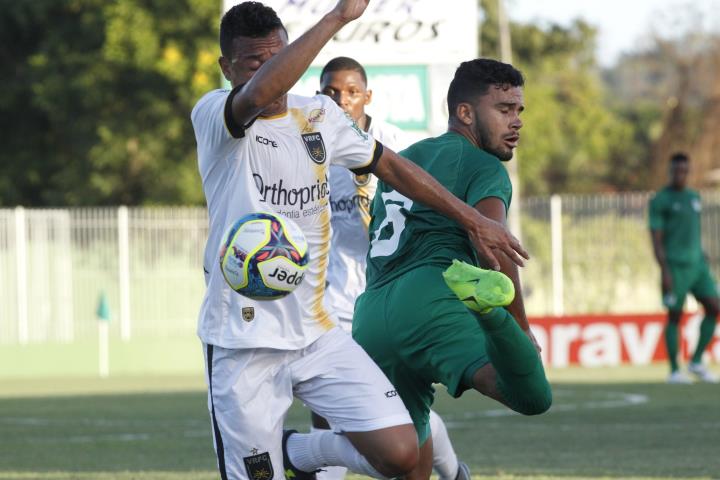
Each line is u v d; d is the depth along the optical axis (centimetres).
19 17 10831
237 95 1697
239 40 1769
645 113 18450
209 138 1767
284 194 1809
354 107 2731
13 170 11212
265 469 1856
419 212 2017
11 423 4425
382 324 1986
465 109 2039
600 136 16175
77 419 4566
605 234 8062
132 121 10494
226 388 1836
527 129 13350
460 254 1989
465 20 3903
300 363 1858
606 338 7344
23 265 7738
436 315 1923
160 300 8006
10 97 11050
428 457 2116
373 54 3872
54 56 10750
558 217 8031
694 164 16200
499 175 1975
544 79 15600
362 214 2659
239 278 1733
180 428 4216
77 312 7862
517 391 1770
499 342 1706
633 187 17262
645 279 8075
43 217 7788
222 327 1830
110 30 10131
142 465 3212
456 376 1881
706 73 17162
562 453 3325
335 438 1959
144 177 10744
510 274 1845
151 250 7975
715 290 5831
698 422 4066
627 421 4138
